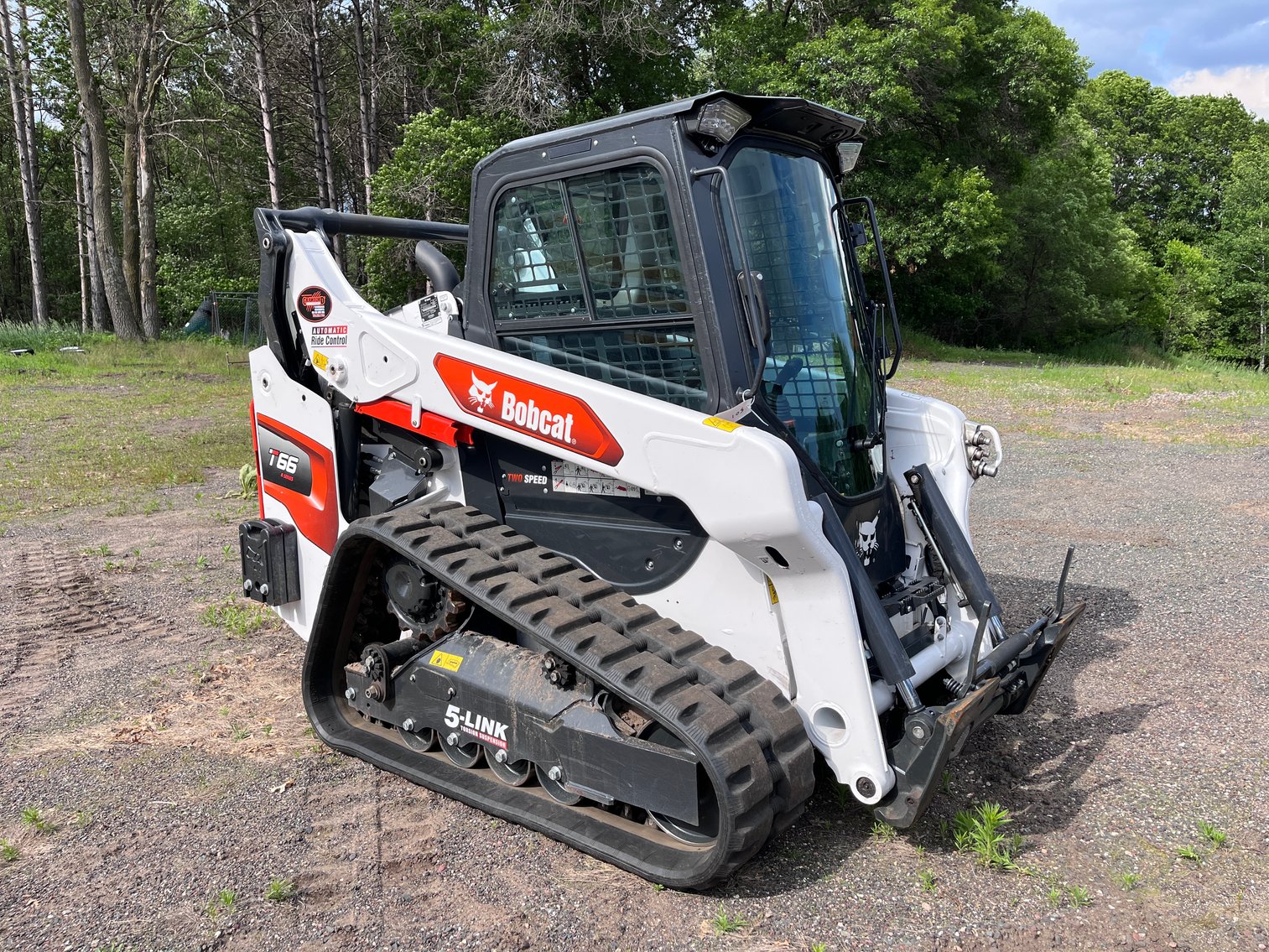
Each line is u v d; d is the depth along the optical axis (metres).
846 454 3.67
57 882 3.19
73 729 4.40
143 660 5.23
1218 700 4.53
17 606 6.14
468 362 3.66
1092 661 5.04
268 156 23.23
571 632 3.25
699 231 3.20
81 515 8.60
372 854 3.33
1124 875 3.15
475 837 3.43
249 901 3.06
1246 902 3.01
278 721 4.46
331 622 4.19
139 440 12.11
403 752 3.95
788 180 3.64
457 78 24.81
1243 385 17.97
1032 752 4.05
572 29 22.41
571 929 2.90
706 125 3.18
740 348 3.24
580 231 3.54
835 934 2.86
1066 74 28.61
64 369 20.22
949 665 3.99
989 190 27.22
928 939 2.83
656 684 3.03
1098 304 35.97
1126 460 10.57
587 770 3.25
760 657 3.30
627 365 3.51
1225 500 8.59
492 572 3.53
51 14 29.25
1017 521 8.01
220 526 8.21
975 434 4.38
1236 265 43.31
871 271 25.38
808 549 3.00
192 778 3.91
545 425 3.44
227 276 35.56
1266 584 6.21
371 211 21.22
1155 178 57.25
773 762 3.02
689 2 26.52
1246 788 3.70
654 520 3.49
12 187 42.66
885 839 3.37
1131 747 4.07
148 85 26.94
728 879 3.13
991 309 35.47
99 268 31.61
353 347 4.13
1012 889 3.07
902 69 24.36
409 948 2.82
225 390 17.25
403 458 4.24
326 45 26.00
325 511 4.44
